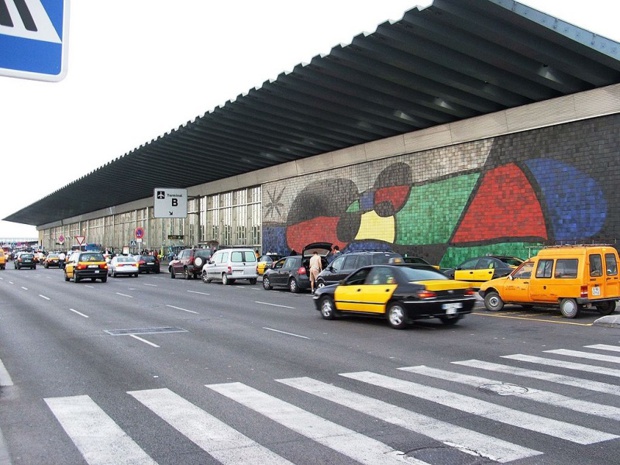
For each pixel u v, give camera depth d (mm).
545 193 20875
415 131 26281
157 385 7656
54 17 3928
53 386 7625
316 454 4941
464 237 24047
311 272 22984
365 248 29750
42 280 35844
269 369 8672
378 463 4719
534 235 21172
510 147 22266
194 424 5863
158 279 37094
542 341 11273
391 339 11617
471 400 6770
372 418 6043
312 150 32844
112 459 4871
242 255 31438
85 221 92938
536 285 15586
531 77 18781
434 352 10102
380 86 21188
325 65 20031
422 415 6145
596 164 19219
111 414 6262
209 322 14500
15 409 6488
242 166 39750
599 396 6930
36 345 11023
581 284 14648
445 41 17000
